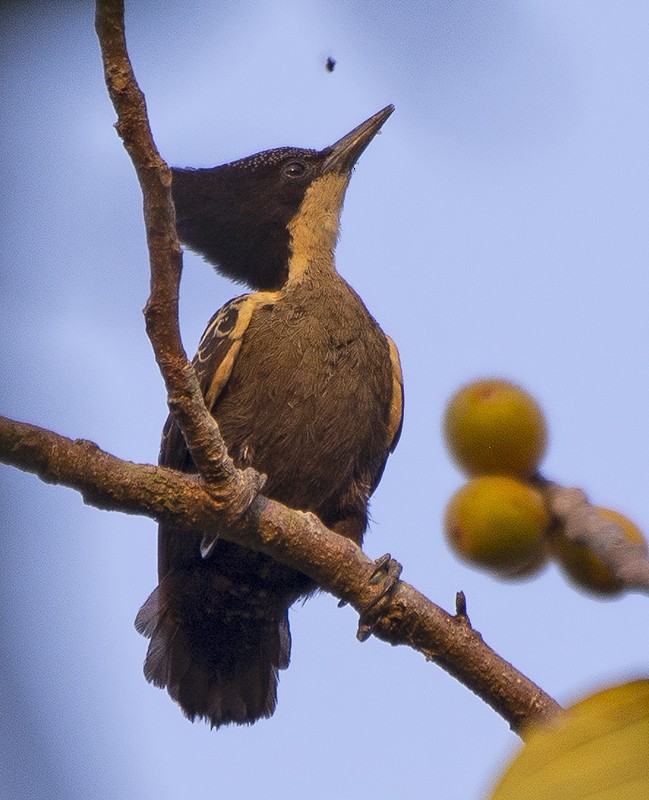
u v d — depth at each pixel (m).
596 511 4.90
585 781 3.46
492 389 5.28
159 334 7.67
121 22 6.82
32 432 7.64
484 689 8.13
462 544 5.03
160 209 7.26
